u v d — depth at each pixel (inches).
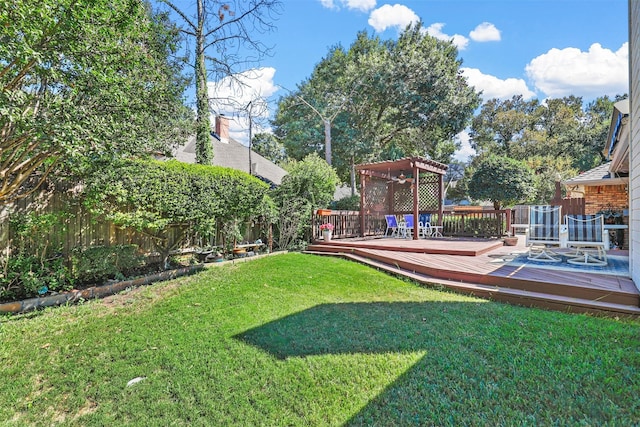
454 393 93.2
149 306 184.5
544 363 106.5
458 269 220.4
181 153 514.0
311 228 410.0
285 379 103.8
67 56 154.9
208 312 169.8
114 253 226.8
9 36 128.3
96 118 165.2
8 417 90.4
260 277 241.1
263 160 681.6
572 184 435.8
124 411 91.5
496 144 1228.5
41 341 137.9
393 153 771.4
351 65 697.6
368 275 246.1
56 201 218.7
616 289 159.0
